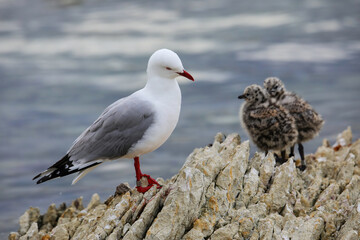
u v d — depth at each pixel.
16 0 52.94
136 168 9.26
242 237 7.57
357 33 35.88
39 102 24.33
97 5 50.84
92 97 24.69
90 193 14.52
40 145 19.31
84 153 9.05
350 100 21.75
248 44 34.06
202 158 9.02
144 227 7.85
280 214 8.47
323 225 7.93
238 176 8.82
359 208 8.06
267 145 11.15
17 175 16.61
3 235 12.23
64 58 32.44
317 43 33.66
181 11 46.94
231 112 21.42
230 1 51.41
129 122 8.84
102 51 33.75
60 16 46.09
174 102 9.02
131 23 42.31
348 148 11.79
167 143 18.44
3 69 30.11
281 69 27.92
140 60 31.16
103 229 8.09
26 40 37.47
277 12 45.16
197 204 7.89
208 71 28.11
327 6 46.75
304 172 10.14
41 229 10.23
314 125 11.48
